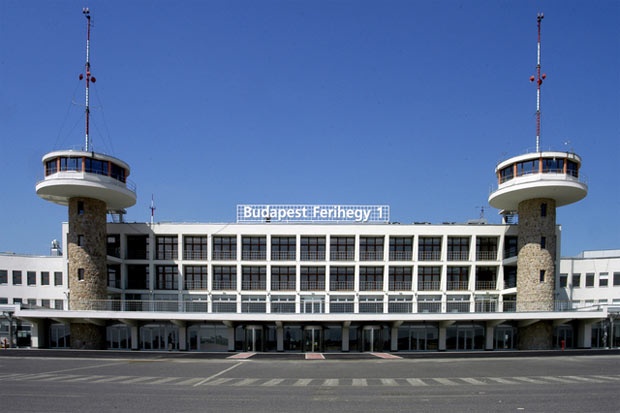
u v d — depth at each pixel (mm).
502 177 42125
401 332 39812
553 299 39781
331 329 39406
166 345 39594
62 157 38062
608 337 41156
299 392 16844
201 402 15031
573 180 38250
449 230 44594
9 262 48094
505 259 44219
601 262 47562
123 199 41469
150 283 43750
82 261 39219
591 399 15578
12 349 38344
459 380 20094
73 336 39344
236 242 45312
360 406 14391
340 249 45656
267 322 39344
